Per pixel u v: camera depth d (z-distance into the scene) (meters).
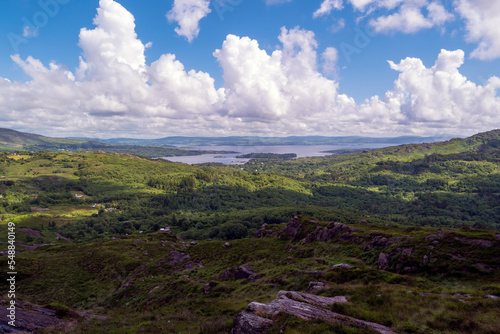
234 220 178.12
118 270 59.78
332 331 11.62
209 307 26.02
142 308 35.41
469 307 14.54
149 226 198.38
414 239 33.47
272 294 25.61
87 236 166.38
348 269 28.12
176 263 58.75
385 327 13.31
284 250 54.34
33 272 57.94
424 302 16.14
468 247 28.30
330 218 177.25
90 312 36.66
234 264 51.78
